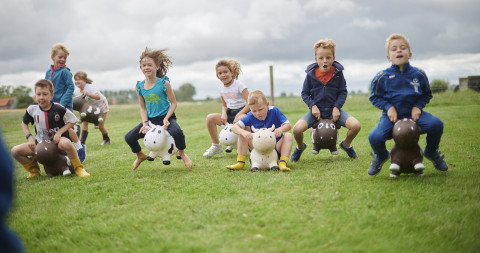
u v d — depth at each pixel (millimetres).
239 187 3918
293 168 4848
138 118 17969
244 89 6277
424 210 2980
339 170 4523
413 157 3807
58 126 5215
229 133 6133
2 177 1156
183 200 3582
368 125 9656
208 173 4828
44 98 5047
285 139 4922
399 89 3949
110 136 10680
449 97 17344
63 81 6246
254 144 4660
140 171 5227
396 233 2598
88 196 3986
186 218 3094
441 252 2330
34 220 3297
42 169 6055
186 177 4645
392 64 4023
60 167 5082
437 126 3754
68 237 2930
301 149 5340
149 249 2568
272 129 4734
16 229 3119
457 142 6195
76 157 5129
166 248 2553
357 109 16203
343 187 3693
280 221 2889
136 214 3283
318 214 2996
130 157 6648
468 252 2318
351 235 2594
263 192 3674
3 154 1171
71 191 4246
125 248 2637
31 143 5160
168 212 3260
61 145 5000
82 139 8922
